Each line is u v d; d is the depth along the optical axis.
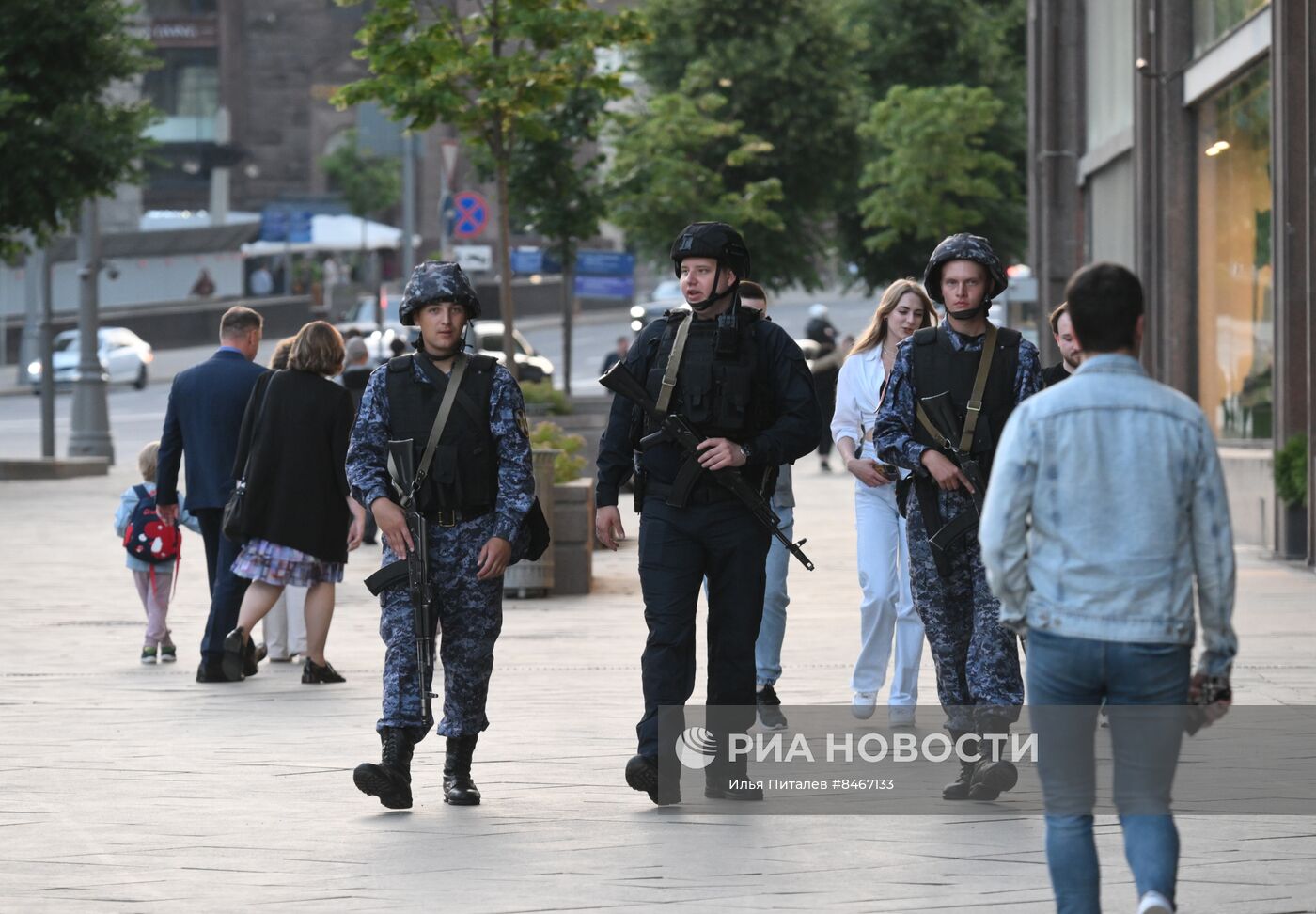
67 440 84.62
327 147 180.88
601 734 17.25
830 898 11.23
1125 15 49.56
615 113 55.25
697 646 24.19
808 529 42.56
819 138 89.56
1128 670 9.32
